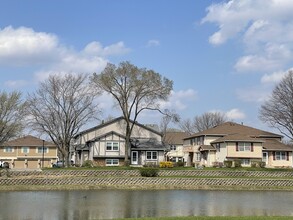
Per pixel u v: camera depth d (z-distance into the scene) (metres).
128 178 51.16
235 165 62.41
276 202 35.75
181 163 65.56
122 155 69.88
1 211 28.45
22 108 62.75
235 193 44.88
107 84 66.62
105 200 35.72
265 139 73.69
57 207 30.70
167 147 78.12
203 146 72.75
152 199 37.03
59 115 64.25
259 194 43.94
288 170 59.34
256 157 67.12
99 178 50.53
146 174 54.25
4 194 40.69
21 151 92.06
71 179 49.75
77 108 117.81
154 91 68.44
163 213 27.97
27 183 48.25
